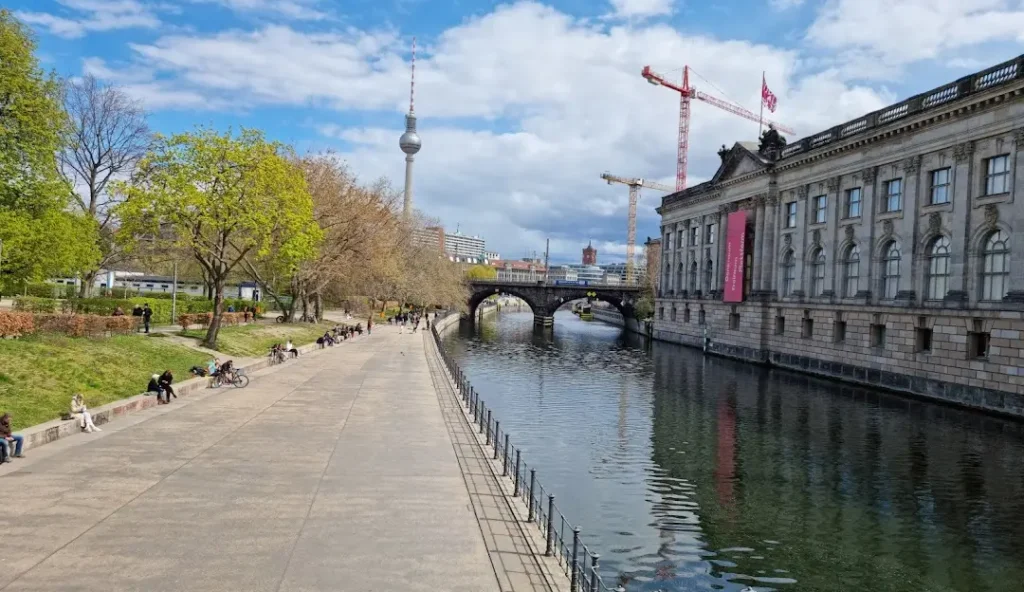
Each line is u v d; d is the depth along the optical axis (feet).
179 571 38.70
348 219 226.17
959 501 80.59
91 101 199.93
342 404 100.73
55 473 57.26
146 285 401.29
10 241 121.29
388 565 41.52
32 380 83.15
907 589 57.62
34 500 49.98
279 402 100.37
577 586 40.47
